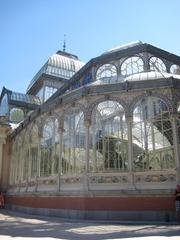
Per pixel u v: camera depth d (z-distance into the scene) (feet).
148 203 56.90
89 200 60.49
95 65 85.87
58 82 143.64
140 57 82.02
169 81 62.90
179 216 53.26
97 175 62.75
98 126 70.85
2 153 116.88
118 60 83.87
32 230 43.47
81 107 69.31
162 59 84.43
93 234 38.52
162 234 37.76
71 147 71.67
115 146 69.21
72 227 47.42
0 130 117.70
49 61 146.61
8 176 114.52
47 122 81.66
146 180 59.52
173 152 64.85
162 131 68.44
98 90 67.21
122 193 58.75
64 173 71.87
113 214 58.18
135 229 44.06
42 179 75.87
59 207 66.33
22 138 99.19
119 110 70.49
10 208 97.09
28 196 80.38
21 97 140.77
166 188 56.95
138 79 67.72
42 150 81.97
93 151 67.26
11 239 33.47
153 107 70.85
